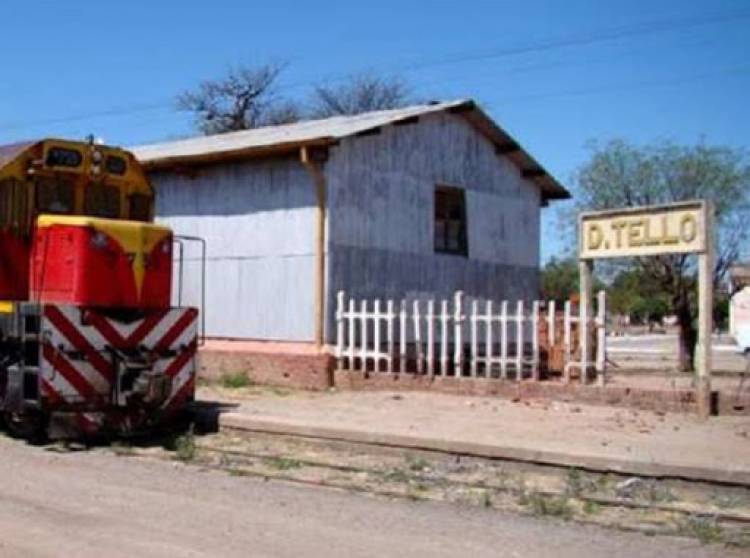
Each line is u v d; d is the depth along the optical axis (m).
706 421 14.41
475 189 22.62
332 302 19.14
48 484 10.29
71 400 13.14
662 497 10.26
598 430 13.46
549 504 9.76
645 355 38.50
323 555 7.63
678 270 27.53
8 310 13.49
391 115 21.06
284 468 11.74
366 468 11.73
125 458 12.27
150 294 14.03
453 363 20.06
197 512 9.10
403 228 20.75
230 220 20.62
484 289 22.69
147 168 21.41
